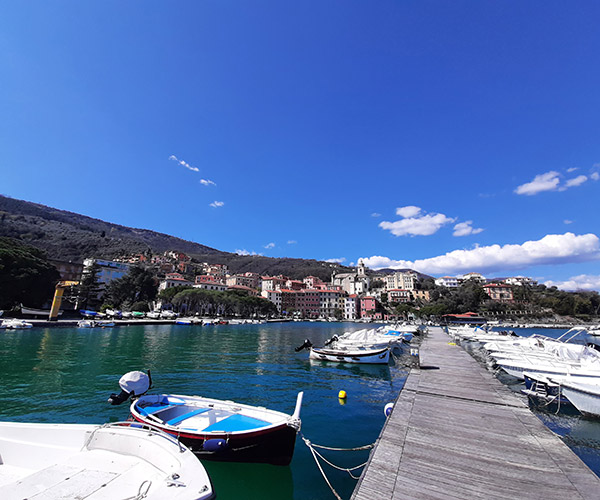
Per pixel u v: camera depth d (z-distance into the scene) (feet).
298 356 97.40
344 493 24.72
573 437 36.91
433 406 36.45
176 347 111.55
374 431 37.27
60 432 21.70
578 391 43.29
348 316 488.85
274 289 519.19
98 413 40.52
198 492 14.97
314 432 36.65
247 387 56.34
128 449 20.02
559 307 442.50
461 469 21.40
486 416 32.81
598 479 20.16
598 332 233.35
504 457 23.26
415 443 25.76
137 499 14.40
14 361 75.00
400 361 91.45
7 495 15.35
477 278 642.63
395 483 19.48
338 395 53.06
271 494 24.54
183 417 31.24
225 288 460.55
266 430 27.07
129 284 340.59
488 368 76.84
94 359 80.53
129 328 199.11
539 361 60.23
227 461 26.76
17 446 21.08
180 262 599.16
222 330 213.46
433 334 172.24
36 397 46.88
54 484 16.46
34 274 224.33
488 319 422.82
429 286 606.55
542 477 20.39
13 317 207.31
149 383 35.04
